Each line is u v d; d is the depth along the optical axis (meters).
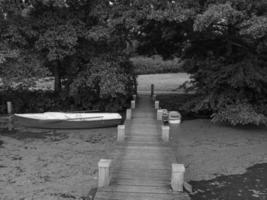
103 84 18.62
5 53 16.78
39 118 17.30
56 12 18.81
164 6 16.53
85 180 10.59
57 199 9.19
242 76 16.00
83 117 17.50
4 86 18.39
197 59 18.38
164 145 12.49
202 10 15.78
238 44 17.42
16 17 18.45
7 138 15.80
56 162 12.34
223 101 16.84
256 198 9.51
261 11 14.75
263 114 16.95
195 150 13.98
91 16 19.17
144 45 21.27
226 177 11.06
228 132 16.78
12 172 11.27
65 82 21.70
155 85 33.12
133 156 11.18
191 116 20.42
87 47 19.98
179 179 8.62
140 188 8.73
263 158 12.97
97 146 14.47
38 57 18.91
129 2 17.83
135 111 18.94
